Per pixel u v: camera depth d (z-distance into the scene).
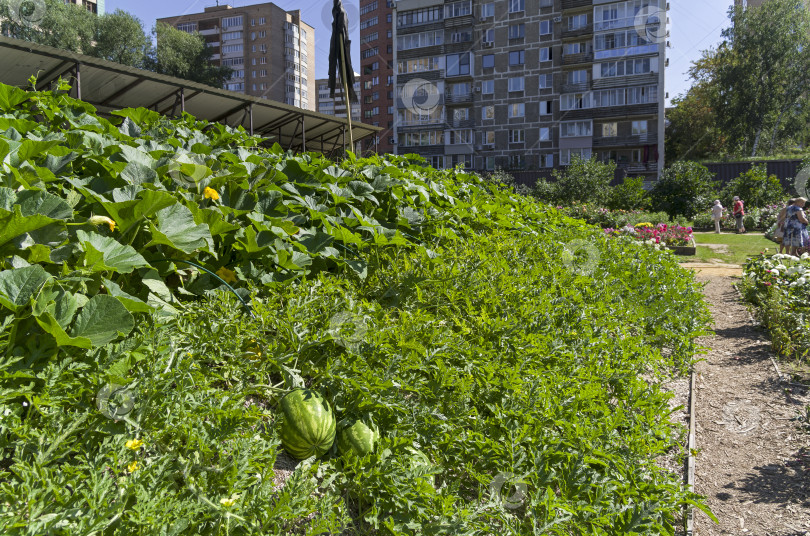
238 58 99.75
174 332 2.06
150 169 2.74
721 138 59.88
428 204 5.02
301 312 2.41
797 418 3.95
